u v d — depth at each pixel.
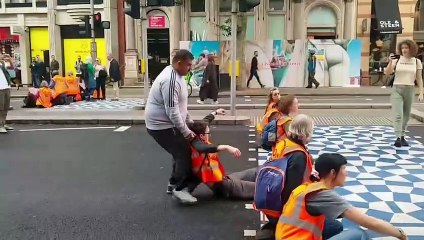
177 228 4.79
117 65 18.09
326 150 8.23
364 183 6.17
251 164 7.41
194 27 27.00
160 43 26.95
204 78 16.33
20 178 6.78
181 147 5.39
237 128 11.17
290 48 22.88
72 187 6.30
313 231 3.27
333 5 25.58
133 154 8.34
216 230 4.73
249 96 19.78
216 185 5.67
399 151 8.09
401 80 8.30
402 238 3.15
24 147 9.09
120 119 12.06
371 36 25.81
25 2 27.83
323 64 23.05
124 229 4.78
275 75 23.05
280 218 3.44
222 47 22.08
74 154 8.39
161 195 5.90
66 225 4.91
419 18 25.42
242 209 5.32
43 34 28.22
